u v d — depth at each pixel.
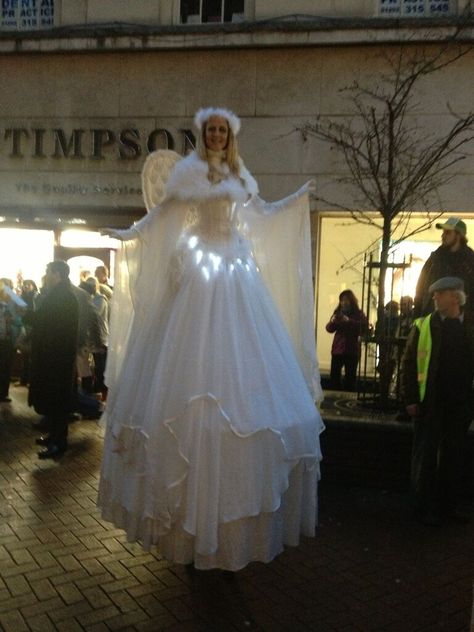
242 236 3.65
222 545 2.96
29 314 6.62
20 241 11.04
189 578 3.52
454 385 4.52
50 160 10.73
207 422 2.94
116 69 10.41
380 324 5.98
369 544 4.12
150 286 3.60
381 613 3.23
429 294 5.45
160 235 3.60
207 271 3.31
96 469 5.54
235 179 3.56
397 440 5.12
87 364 7.93
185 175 3.46
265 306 3.44
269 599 3.33
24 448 6.21
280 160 9.91
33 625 3.00
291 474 3.26
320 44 9.54
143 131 10.39
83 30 10.25
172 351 3.13
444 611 3.27
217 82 10.10
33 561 3.69
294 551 3.96
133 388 3.26
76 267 10.87
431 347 4.53
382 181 8.56
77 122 10.59
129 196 10.52
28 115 10.73
